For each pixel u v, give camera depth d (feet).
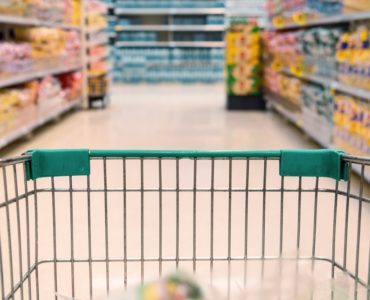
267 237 7.93
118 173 11.91
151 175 11.76
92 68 25.12
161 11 41.27
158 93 34.19
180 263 6.81
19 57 15.46
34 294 5.97
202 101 29.14
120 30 42.19
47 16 18.70
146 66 41.52
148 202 9.63
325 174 4.50
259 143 16.30
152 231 8.19
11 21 14.62
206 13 41.81
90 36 25.31
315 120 15.14
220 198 9.86
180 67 41.55
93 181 11.27
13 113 14.64
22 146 15.61
